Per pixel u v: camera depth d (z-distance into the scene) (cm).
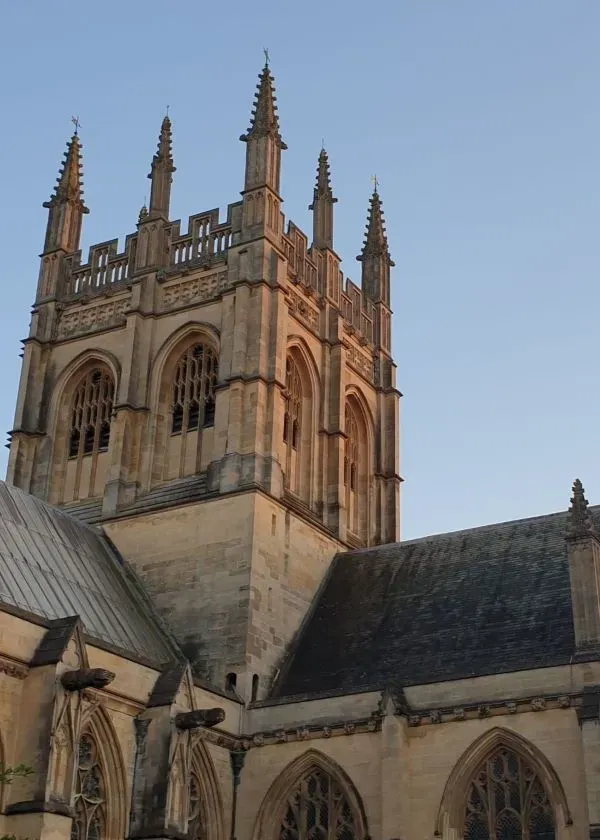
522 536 8831
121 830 6950
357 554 9438
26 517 8175
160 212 10081
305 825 7488
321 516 9550
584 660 6994
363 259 11475
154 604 8581
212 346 9450
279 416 9050
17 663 6481
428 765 7175
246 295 9275
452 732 7181
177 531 8750
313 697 7775
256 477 8650
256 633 8244
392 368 11000
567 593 7950
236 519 8550
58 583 7719
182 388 9525
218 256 9631
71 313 10225
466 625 8094
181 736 7194
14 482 9656
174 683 7306
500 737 7050
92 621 7612
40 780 6231
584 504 7444
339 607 8900
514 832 6869
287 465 9431
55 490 9688
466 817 7050
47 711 6391
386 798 7119
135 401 9456
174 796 7038
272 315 9275
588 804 6550
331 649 8450
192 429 9306
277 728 7794
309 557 9094
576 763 6762
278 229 9719
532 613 7912
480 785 7069
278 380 9106
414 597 8662
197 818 7488
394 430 10700
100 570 8450
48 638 6662
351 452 10431
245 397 8969
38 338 10138
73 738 6469
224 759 7731
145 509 8950
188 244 9900
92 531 8938
